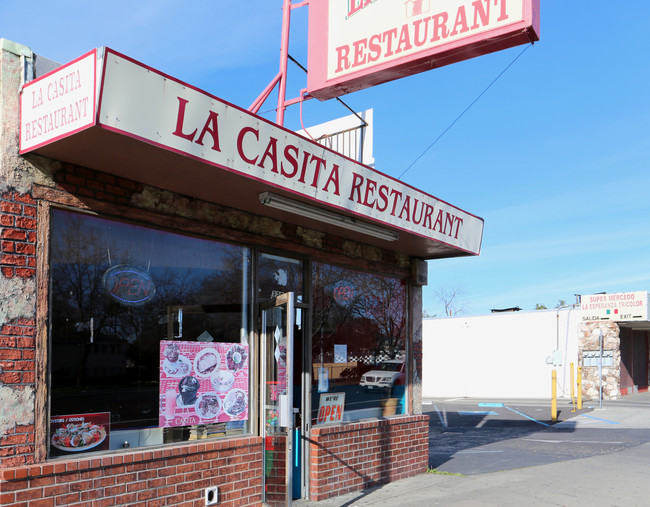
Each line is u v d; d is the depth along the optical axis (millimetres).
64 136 4441
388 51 7680
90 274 5367
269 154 5625
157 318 5902
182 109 4777
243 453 6461
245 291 6895
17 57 4922
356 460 8062
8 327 4707
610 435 14352
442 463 10516
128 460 5312
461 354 30297
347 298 8492
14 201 4812
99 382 5340
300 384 7617
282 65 8117
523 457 11141
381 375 9000
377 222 7227
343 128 10461
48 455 4891
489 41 7004
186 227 6172
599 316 25719
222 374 6496
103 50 4172
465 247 9219
